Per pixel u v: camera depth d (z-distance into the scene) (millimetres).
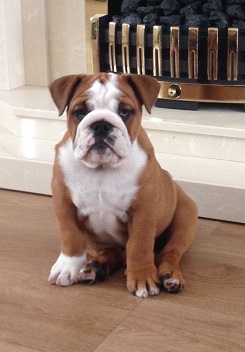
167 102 1695
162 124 1589
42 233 1418
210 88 1649
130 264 1185
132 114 1131
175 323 1088
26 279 1225
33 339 1045
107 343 1034
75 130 1135
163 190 1238
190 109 1680
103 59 1747
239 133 1533
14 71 1933
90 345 1029
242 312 1121
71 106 1137
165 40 1650
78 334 1057
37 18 1922
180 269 1267
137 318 1101
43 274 1243
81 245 1209
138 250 1180
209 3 1682
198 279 1229
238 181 1480
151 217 1175
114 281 1216
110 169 1153
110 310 1124
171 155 1610
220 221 1490
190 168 1546
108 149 1094
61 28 1927
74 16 1904
